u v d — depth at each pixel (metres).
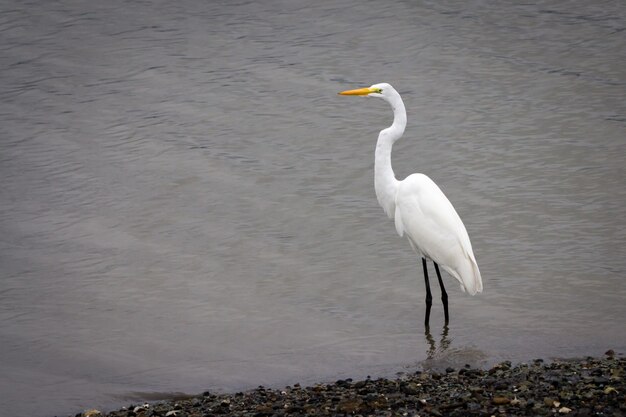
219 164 17.91
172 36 24.36
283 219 15.85
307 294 13.36
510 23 25.20
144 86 21.53
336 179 17.30
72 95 21.03
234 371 11.08
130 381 10.89
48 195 16.73
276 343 11.88
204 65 22.67
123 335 12.16
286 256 14.58
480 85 21.55
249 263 14.36
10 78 21.78
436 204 12.48
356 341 11.85
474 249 14.59
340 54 23.31
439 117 19.92
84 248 14.86
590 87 21.23
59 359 11.49
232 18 25.59
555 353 11.19
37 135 19.14
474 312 12.69
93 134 19.20
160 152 18.41
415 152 18.38
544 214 15.68
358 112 20.23
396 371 10.86
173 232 15.43
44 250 14.79
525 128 19.28
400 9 26.06
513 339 11.72
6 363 11.39
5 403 10.36
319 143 18.83
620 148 18.19
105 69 22.38
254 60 22.95
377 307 12.95
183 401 10.07
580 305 12.66
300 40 24.16
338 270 14.12
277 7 26.36
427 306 12.34
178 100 20.80
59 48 23.47
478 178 17.19
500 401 8.95
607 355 10.92
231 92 21.19
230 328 12.31
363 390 9.77
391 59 23.06
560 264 13.97
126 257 14.55
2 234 15.32
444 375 10.23
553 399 8.98
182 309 12.91
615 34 24.23
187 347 11.78
